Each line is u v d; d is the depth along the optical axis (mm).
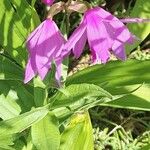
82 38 211
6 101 270
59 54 210
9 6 254
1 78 254
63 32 242
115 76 263
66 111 257
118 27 206
